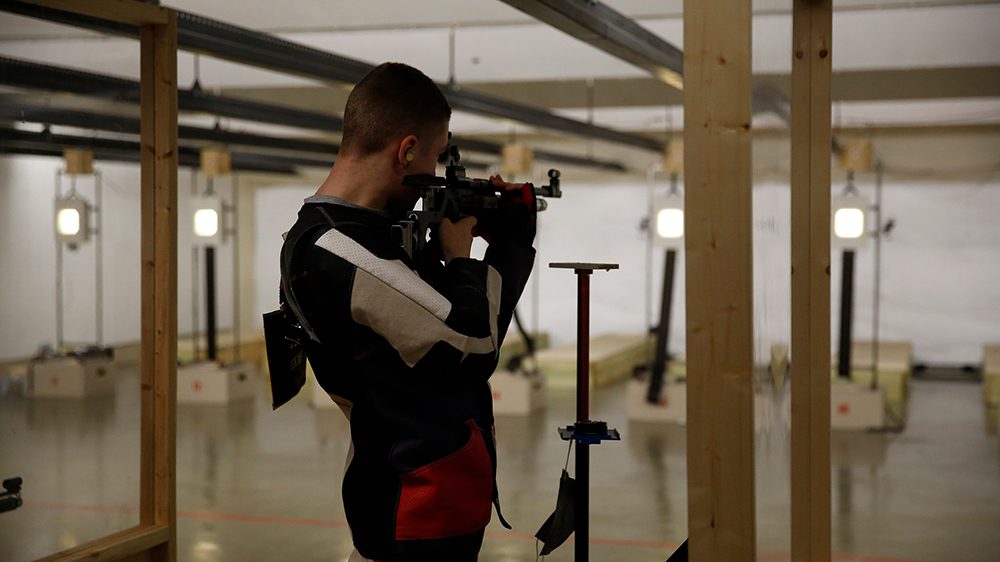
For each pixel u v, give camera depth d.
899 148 11.30
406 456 1.33
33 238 6.40
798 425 2.96
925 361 11.86
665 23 5.75
